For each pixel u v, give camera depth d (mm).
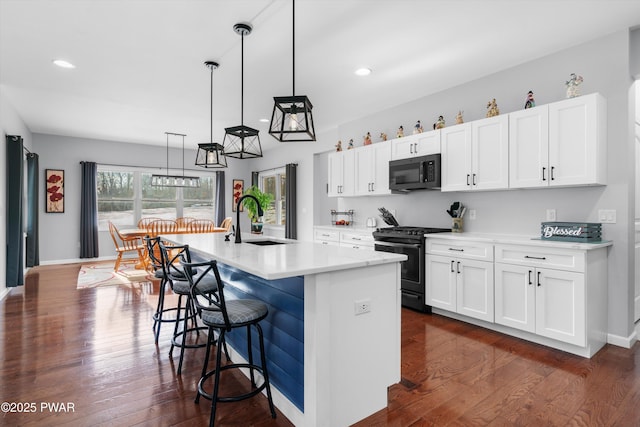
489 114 3307
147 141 7285
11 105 4633
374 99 4348
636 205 3189
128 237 5945
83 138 6941
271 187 8398
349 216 5453
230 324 1752
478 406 1944
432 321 3377
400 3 2369
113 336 2979
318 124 5617
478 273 3127
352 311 1813
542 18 2559
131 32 2754
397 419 1840
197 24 2637
